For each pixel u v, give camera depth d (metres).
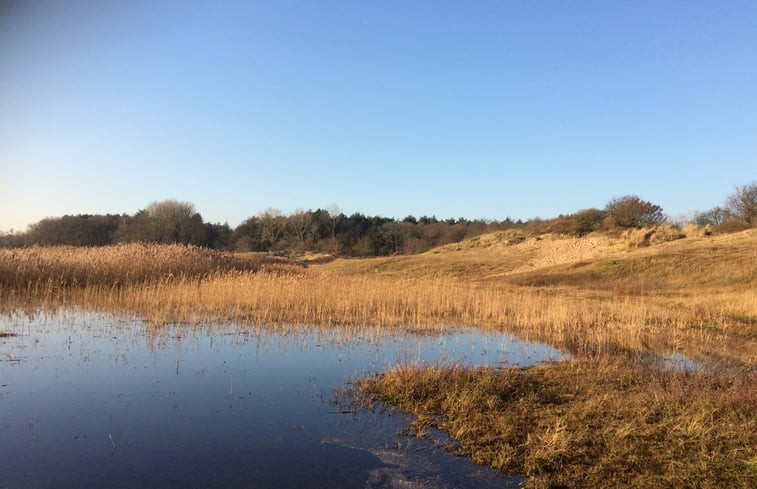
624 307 16.52
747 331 13.30
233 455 5.40
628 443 5.40
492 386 7.38
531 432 5.84
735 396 6.59
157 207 72.12
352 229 94.88
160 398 7.14
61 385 7.57
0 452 5.31
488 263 41.50
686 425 5.73
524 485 4.80
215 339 11.09
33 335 10.83
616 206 50.50
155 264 20.12
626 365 9.23
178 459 5.28
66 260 18.33
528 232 56.84
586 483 4.74
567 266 33.28
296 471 5.07
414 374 7.60
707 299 19.20
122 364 8.83
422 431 6.02
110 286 17.89
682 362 9.78
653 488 4.59
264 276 19.80
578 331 13.05
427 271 40.53
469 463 5.27
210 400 7.12
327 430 6.11
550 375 8.40
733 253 28.17
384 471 5.10
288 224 94.19
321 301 15.84
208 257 24.33
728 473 4.73
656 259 29.44
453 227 92.94
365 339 11.65
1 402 6.79
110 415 6.45
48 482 4.71
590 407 6.49
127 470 5.00
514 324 14.11
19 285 16.19
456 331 13.21
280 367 8.98
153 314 13.59
